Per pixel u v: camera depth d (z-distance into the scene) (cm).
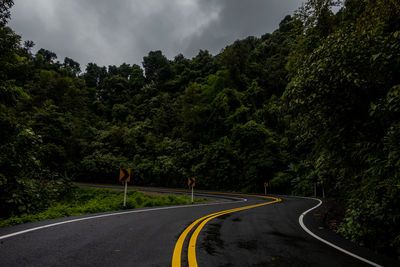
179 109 5828
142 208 1035
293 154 3288
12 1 1142
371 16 499
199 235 502
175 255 348
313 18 782
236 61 5622
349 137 595
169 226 589
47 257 311
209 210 1041
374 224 545
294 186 2931
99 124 6575
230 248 409
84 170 4456
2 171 885
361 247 478
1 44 1149
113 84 8444
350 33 528
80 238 423
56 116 4197
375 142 516
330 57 511
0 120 920
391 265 363
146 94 7575
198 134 4669
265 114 4181
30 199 897
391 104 407
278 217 898
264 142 3566
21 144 984
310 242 494
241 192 3209
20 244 364
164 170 3962
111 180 4425
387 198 486
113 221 623
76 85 7112
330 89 529
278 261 348
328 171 724
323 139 671
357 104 534
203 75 7469
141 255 342
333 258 382
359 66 489
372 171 491
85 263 296
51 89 5834
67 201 1755
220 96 4766
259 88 5016
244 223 712
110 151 5025
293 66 844
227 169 3462
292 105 657
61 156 4081
